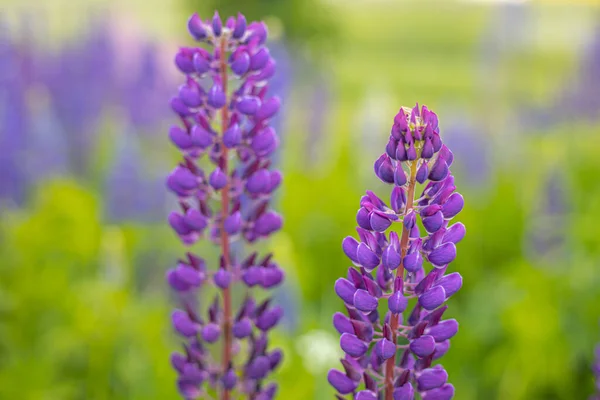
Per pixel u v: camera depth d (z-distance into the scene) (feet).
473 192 8.89
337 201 7.31
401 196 3.06
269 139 3.38
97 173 8.77
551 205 7.14
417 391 3.11
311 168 9.19
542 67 14.76
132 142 6.88
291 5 23.93
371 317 3.12
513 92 12.76
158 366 4.54
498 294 6.22
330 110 9.70
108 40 10.18
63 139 8.78
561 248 6.95
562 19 16.55
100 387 4.83
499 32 12.73
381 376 3.12
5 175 7.64
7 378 4.60
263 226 3.43
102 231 6.34
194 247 5.59
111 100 10.12
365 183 8.45
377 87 9.38
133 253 6.07
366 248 3.04
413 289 3.09
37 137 7.91
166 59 10.20
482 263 7.22
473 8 28.35
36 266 5.74
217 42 3.36
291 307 4.46
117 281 5.59
